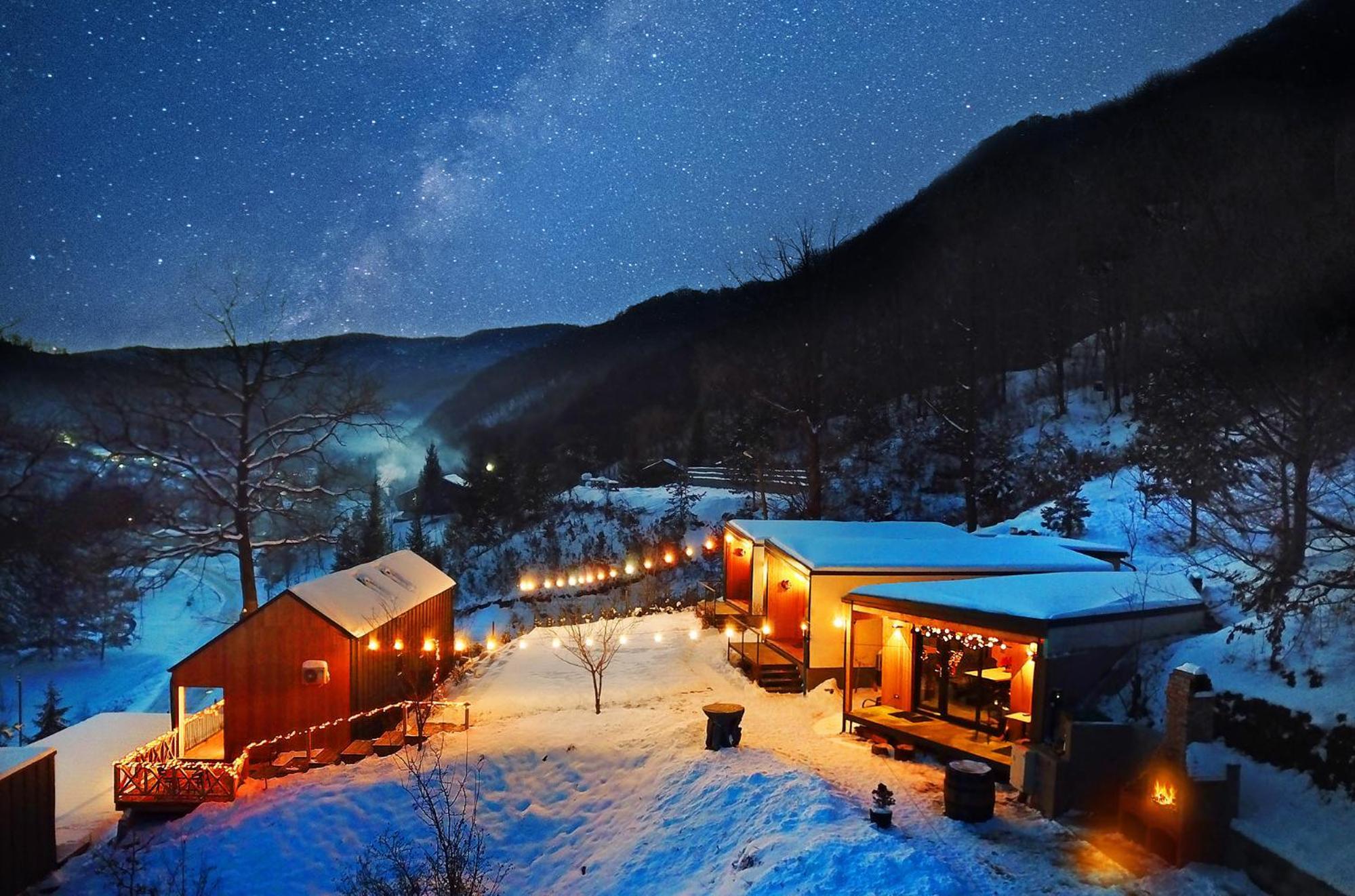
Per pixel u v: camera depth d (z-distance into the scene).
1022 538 23.19
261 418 34.41
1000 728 15.50
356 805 15.70
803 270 42.09
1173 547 22.08
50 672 48.41
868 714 16.70
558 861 14.19
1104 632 14.21
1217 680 12.73
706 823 13.42
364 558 46.16
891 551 21.11
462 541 53.72
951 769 12.45
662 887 12.20
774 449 50.56
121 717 24.62
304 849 14.71
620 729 18.16
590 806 15.49
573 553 46.34
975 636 16.03
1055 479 34.78
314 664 18.41
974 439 37.09
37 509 38.47
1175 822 10.63
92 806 18.02
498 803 15.81
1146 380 35.34
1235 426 13.98
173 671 18.70
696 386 77.25
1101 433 37.69
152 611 59.81
